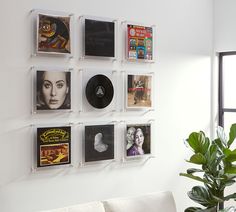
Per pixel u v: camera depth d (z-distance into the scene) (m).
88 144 3.25
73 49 3.18
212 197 2.92
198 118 4.05
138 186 3.60
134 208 2.86
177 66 3.87
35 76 3.00
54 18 3.06
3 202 2.87
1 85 2.86
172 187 3.84
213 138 4.18
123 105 3.48
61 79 3.11
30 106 2.99
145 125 3.61
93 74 3.29
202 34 4.08
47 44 3.03
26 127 2.97
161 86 3.75
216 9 4.15
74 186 3.21
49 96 3.05
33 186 3.00
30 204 2.99
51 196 3.09
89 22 3.24
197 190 3.01
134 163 3.57
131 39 3.50
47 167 3.07
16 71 2.92
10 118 2.90
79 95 3.23
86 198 3.28
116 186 3.45
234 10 3.97
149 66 3.66
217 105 4.21
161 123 3.75
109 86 3.37
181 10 3.89
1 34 2.86
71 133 3.19
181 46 3.90
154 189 3.71
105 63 3.38
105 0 3.37
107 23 3.35
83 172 3.26
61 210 2.63
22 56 2.95
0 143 2.86
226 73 4.21
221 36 4.10
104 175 3.38
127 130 3.49
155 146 3.71
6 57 2.88
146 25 3.62
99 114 3.34
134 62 3.56
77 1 3.21
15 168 2.92
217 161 2.90
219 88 4.22
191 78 3.98
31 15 2.99
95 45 3.27
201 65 4.07
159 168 3.74
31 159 2.99
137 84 3.55
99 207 2.75
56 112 3.12
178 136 3.88
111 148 3.38
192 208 3.02
